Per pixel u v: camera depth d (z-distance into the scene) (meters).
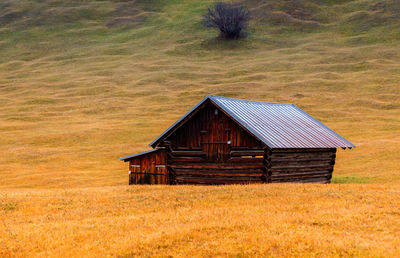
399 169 54.25
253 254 15.10
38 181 62.03
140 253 15.98
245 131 38.28
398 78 136.88
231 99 41.97
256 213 21.17
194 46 195.25
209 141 40.28
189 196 27.70
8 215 24.50
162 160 48.94
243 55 180.12
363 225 18.33
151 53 189.75
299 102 119.81
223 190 29.81
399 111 107.81
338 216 19.92
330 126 95.81
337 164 63.09
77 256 16.20
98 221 21.62
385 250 15.01
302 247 15.48
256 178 37.47
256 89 134.88
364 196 25.05
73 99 134.75
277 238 16.41
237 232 17.44
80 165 72.88
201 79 151.75
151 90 140.25
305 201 24.23
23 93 145.50
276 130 39.25
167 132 41.62
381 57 162.12
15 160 77.25
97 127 101.12
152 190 32.75
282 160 38.03
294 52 178.38
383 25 197.12
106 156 78.62
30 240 18.83
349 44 183.00
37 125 106.69
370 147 72.38
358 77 142.12
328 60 164.12
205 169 40.12
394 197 24.41
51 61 188.50
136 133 95.25
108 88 145.12
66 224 21.31
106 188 37.12
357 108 112.31
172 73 159.12
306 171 40.12
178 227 18.83
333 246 15.40
